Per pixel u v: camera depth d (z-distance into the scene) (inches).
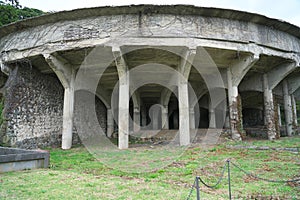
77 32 400.5
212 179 212.2
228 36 417.4
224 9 400.2
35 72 479.2
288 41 490.0
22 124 426.6
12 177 213.8
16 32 443.8
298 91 687.7
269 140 513.7
